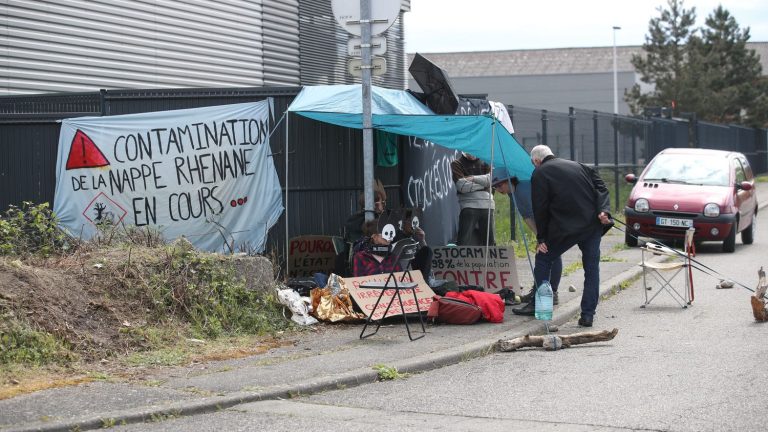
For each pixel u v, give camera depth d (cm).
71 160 1062
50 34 1215
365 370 748
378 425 602
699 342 882
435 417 623
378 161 1195
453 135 1023
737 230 1739
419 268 1045
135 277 893
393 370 755
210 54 1485
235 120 1091
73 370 736
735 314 1043
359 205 1091
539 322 983
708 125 3734
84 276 870
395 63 2106
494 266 1111
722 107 5244
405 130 1045
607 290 1221
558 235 974
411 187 1280
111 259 916
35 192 1077
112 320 830
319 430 592
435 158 1364
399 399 679
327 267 1107
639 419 605
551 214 980
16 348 740
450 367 797
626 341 898
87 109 1168
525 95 7319
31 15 1188
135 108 1095
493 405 654
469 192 1223
